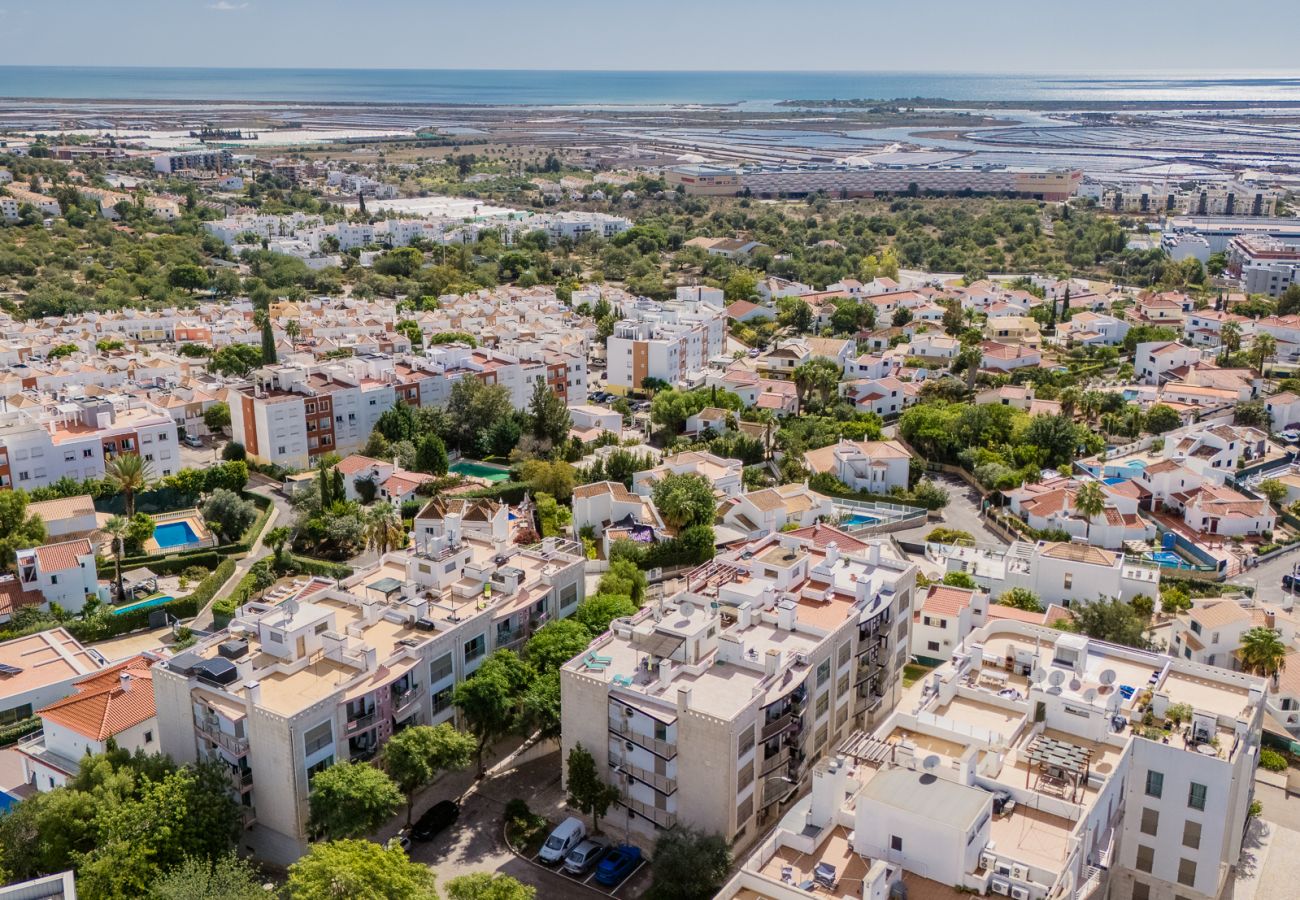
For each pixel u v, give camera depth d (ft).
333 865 294.46
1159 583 556.92
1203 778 313.32
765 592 403.13
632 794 351.25
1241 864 367.45
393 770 357.82
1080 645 357.61
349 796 333.21
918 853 264.31
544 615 443.32
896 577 433.48
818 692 376.48
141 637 525.34
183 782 335.26
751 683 354.13
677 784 340.39
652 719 337.52
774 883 261.24
